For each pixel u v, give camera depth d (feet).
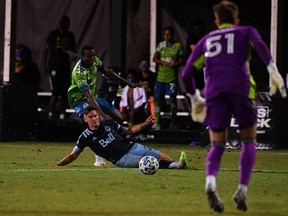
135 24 223.51
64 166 130.72
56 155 155.84
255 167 138.92
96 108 127.65
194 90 85.71
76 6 222.89
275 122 183.73
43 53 222.07
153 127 198.59
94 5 222.28
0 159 144.36
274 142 183.73
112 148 125.49
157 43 221.46
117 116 135.74
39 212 82.53
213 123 83.61
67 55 209.56
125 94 197.67
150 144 192.03
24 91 198.18
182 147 184.55
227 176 119.03
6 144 184.75
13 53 196.24
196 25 204.13
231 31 85.35
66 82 209.05
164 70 198.90
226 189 103.55
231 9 87.45
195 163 142.72
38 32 223.92
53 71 208.03
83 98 132.77
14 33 195.93
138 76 205.46
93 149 127.13
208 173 81.87
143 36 223.10
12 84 194.90
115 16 221.25
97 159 132.67
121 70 222.07
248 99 84.07
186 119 208.13
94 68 131.54
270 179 117.08
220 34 85.51
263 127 184.34
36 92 202.49
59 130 202.80
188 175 117.91
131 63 223.51
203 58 86.28
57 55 208.74
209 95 83.92
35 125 201.98
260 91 193.57
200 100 85.61
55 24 223.71
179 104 214.07
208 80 84.74
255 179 116.67
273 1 186.29
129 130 126.31
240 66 84.17
